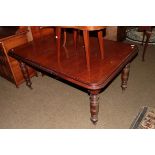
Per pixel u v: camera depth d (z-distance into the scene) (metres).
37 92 2.76
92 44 2.47
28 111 2.44
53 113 2.36
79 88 2.75
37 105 2.52
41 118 2.31
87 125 2.14
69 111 2.37
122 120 2.16
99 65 1.97
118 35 3.94
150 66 3.13
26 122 2.27
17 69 2.79
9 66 2.67
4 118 2.36
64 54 2.27
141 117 2.16
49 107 2.46
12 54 2.44
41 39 2.79
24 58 2.28
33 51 2.41
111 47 2.34
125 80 2.43
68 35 2.82
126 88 2.65
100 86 1.70
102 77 1.78
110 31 3.80
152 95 2.48
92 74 1.83
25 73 2.63
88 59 1.89
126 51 2.21
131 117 2.18
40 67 2.09
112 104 2.40
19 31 2.62
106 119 2.19
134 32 4.57
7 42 2.52
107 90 2.64
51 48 2.46
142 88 2.62
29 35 2.80
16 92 2.81
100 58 2.11
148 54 3.54
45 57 2.24
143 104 2.35
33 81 3.01
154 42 3.99
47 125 2.20
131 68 3.12
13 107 2.53
